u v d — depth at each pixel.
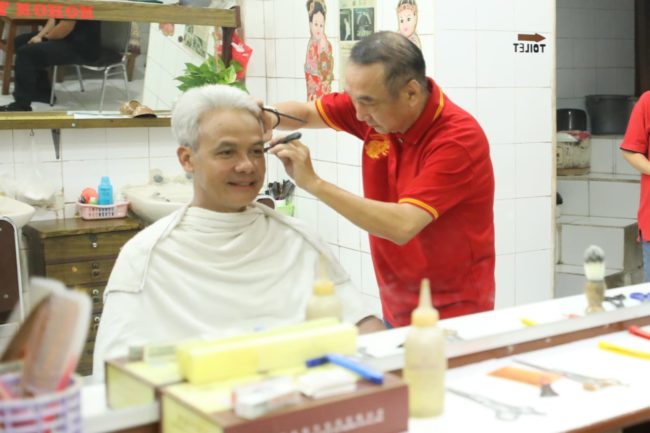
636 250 2.33
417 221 1.99
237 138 1.91
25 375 1.14
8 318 1.33
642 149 2.69
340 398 1.22
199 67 4.05
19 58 3.62
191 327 1.86
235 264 1.93
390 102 2.00
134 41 3.87
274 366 1.36
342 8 3.71
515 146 2.99
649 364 1.67
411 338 1.39
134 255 1.88
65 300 1.13
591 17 3.35
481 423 1.38
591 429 1.38
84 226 3.63
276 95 4.34
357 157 3.66
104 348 1.79
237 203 1.94
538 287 2.48
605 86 3.42
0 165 3.75
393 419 1.27
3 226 3.25
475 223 2.13
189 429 1.22
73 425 1.13
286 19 4.18
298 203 3.80
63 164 3.88
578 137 2.83
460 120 2.06
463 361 1.65
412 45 2.03
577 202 2.60
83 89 3.79
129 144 4.02
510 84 3.12
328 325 1.46
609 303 1.95
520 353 1.73
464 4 3.13
